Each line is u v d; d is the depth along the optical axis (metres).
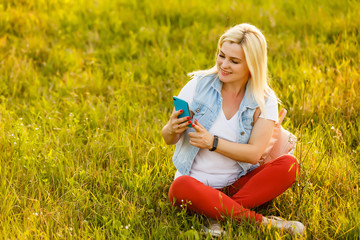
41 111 5.05
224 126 3.43
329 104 5.09
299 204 3.54
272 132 3.49
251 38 3.25
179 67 6.11
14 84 5.69
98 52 6.71
